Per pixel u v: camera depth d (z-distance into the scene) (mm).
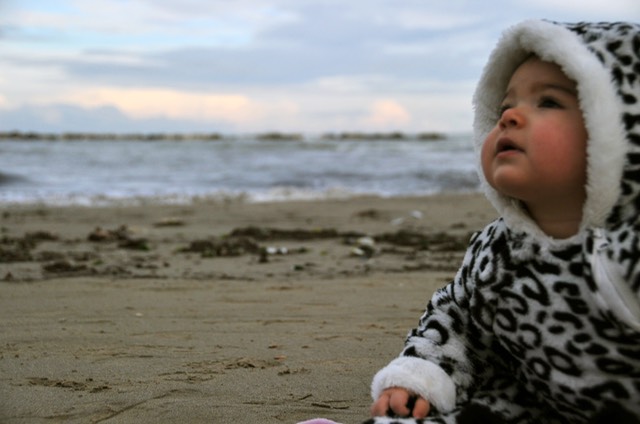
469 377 1948
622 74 1662
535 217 1790
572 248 1710
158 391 2832
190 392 2826
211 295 4949
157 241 8320
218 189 17875
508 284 1797
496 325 1838
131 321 4141
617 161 1639
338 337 3760
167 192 17031
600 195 1658
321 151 38375
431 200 13672
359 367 3201
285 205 13086
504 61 1892
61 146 47656
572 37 1707
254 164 26953
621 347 1672
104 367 3186
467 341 1957
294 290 5121
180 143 58500
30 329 3928
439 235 8398
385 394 1895
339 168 24656
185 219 10922
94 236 8500
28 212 12117
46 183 19203
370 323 4082
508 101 1821
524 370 1864
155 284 5398
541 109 1743
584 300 1688
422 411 1854
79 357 3359
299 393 2828
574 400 1763
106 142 63844
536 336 1761
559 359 1743
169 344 3613
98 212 12117
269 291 5086
